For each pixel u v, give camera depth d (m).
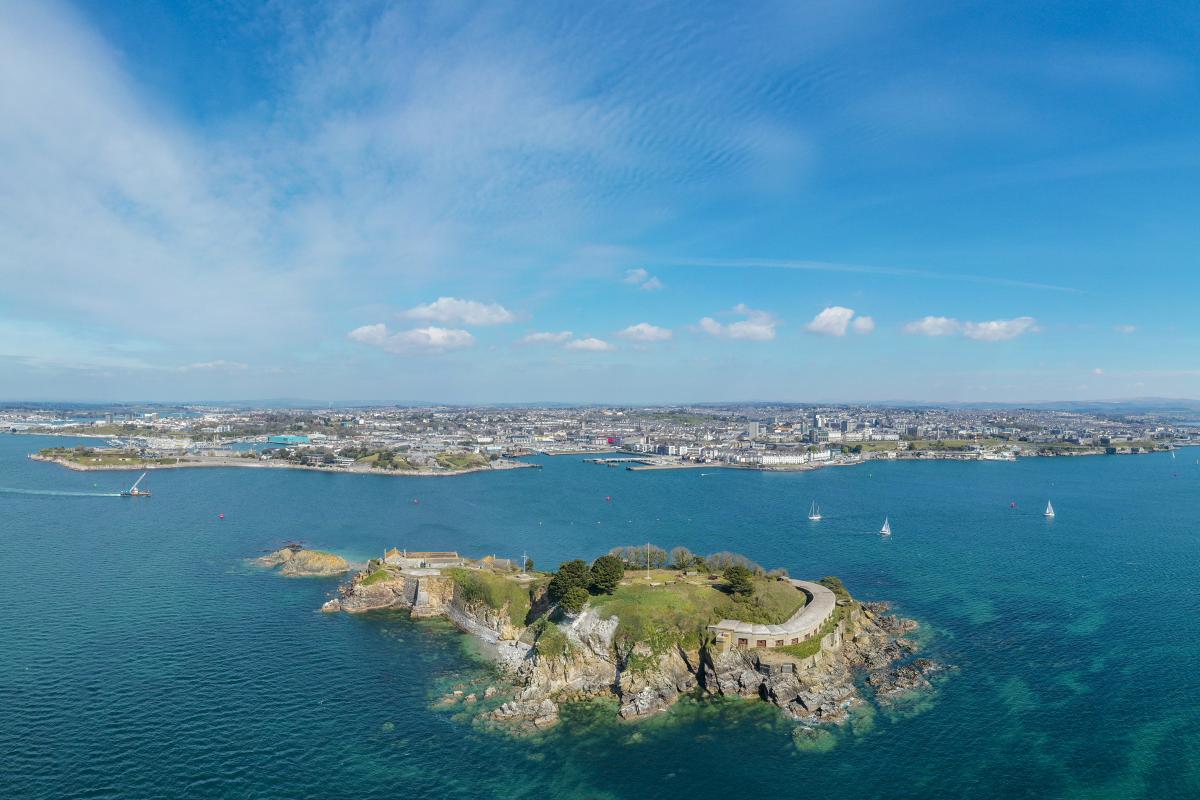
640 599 174.00
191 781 118.50
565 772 126.75
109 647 173.12
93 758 123.81
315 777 121.81
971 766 129.00
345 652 177.38
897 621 198.25
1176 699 153.62
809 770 128.00
